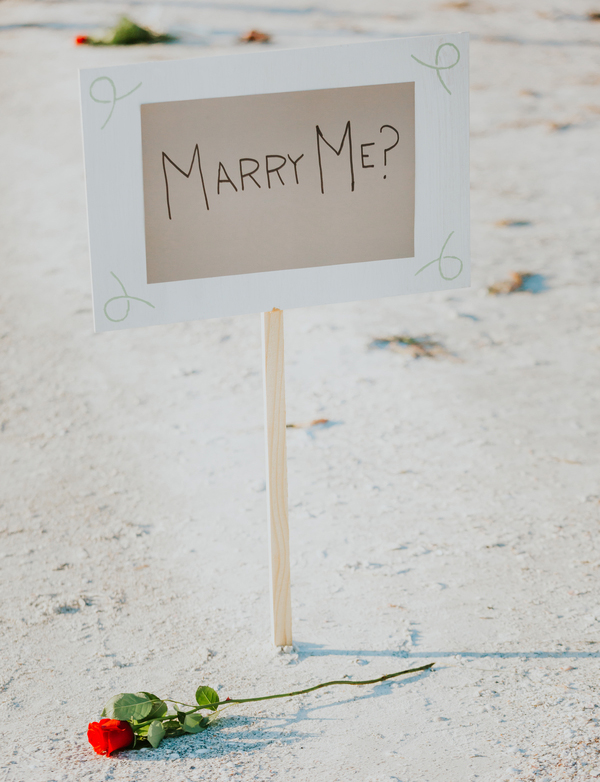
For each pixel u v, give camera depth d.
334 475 4.02
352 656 2.73
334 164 2.46
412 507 3.71
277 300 2.52
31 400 4.95
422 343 5.57
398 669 2.65
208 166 2.37
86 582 3.24
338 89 2.41
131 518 3.72
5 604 3.10
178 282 2.43
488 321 5.88
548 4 17.44
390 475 4.00
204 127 2.34
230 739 2.34
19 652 2.81
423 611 2.97
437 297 6.38
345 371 5.20
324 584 3.17
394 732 2.35
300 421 4.59
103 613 3.04
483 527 3.53
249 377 5.19
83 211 8.21
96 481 4.05
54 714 2.49
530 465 4.05
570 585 3.10
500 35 15.01
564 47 14.26
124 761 2.25
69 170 9.30
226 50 13.46
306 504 3.77
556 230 7.48
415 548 3.39
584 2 17.64
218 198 2.40
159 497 3.90
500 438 4.33
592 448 4.20
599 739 2.27
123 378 5.21
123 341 5.77
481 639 2.79
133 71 2.25
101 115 2.26
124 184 2.32
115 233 2.35
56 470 4.17
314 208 2.47
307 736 2.34
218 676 2.64
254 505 3.81
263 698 2.39
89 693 2.58
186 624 2.96
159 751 2.29
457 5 17.12
